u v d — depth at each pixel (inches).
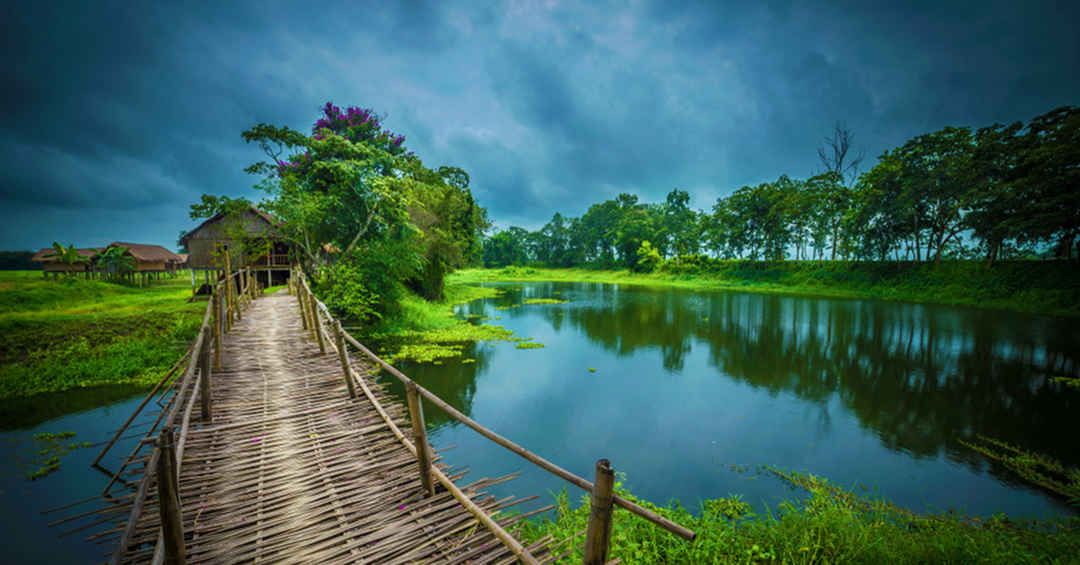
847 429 349.1
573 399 418.0
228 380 271.0
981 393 430.9
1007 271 1055.0
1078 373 491.5
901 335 697.0
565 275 2901.1
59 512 229.0
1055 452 306.8
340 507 146.7
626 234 2600.9
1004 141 1063.0
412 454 185.3
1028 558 152.4
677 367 532.1
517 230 4055.1
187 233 898.1
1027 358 553.6
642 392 438.9
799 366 534.6
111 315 573.6
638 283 2107.5
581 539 155.9
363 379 268.7
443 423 359.3
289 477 164.4
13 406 377.4
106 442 311.3
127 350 493.0
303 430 206.5
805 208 1596.9
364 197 762.2
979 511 234.7
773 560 154.2
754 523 195.3
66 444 307.9
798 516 196.1
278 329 424.2
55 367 445.1
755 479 271.3
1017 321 792.3
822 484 261.6
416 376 489.4
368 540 130.4
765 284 1680.6
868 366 530.9
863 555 156.6
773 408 394.9
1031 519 222.7
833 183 1574.8
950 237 1243.2
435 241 1007.6
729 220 1918.1
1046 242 1018.7
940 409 390.3
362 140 1010.1
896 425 356.5
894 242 1347.2
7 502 236.7
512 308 1090.1
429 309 918.4
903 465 289.4
